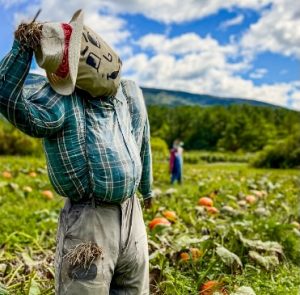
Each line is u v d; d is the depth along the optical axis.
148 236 6.78
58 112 3.28
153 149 53.56
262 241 7.12
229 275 5.55
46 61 3.15
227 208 9.09
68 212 3.50
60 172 3.40
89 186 3.39
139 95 3.92
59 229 3.55
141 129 3.86
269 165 38.09
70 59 3.19
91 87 3.39
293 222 8.34
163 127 101.19
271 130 83.75
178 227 7.82
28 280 5.35
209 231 7.19
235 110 97.25
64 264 3.42
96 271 3.40
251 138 82.94
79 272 3.38
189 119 100.88
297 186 16.22
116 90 3.55
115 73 3.49
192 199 11.83
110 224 3.47
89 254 3.35
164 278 5.52
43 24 3.16
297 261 6.59
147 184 4.14
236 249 6.35
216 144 94.12
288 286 5.50
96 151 3.37
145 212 9.06
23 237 7.43
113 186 3.38
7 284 5.38
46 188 13.80
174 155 17.77
